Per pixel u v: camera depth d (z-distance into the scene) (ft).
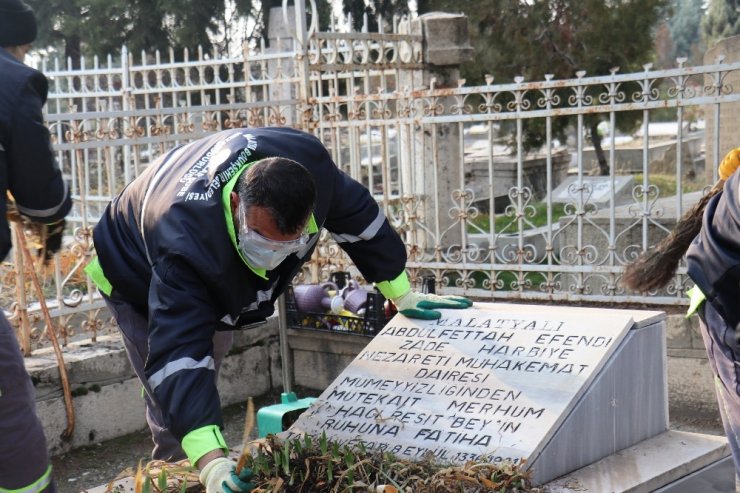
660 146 42.86
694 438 10.18
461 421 9.38
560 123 33.65
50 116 15.57
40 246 10.23
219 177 8.84
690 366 16.55
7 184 8.91
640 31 31.94
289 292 17.92
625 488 8.67
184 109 18.04
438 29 22.00
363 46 20.67
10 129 8.67
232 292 8.87
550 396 9.25
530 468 8.62
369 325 16.80
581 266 18.17
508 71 33.14
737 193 8.80
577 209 18.08
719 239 9.07
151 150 20.10
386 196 19.80
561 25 32.24
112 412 16.14
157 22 53.78
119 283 10.52
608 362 9.59
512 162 34.42
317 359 18.51
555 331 10.19
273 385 18.89
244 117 24.16
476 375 9.95
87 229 16.26
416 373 10.36
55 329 16.19
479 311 11.07
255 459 9.12
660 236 18.93
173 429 8.35
